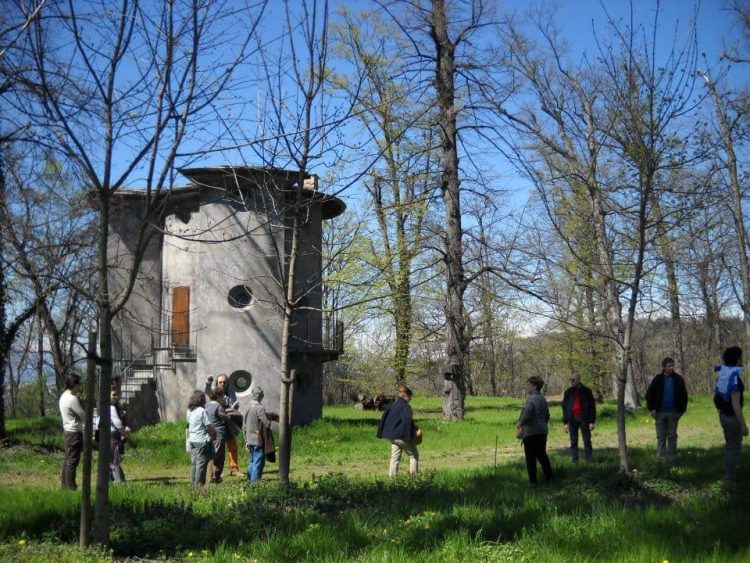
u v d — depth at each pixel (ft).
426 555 25.96
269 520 31.37
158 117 27.86
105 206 27.68
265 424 49.60
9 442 67.62
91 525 30.27
